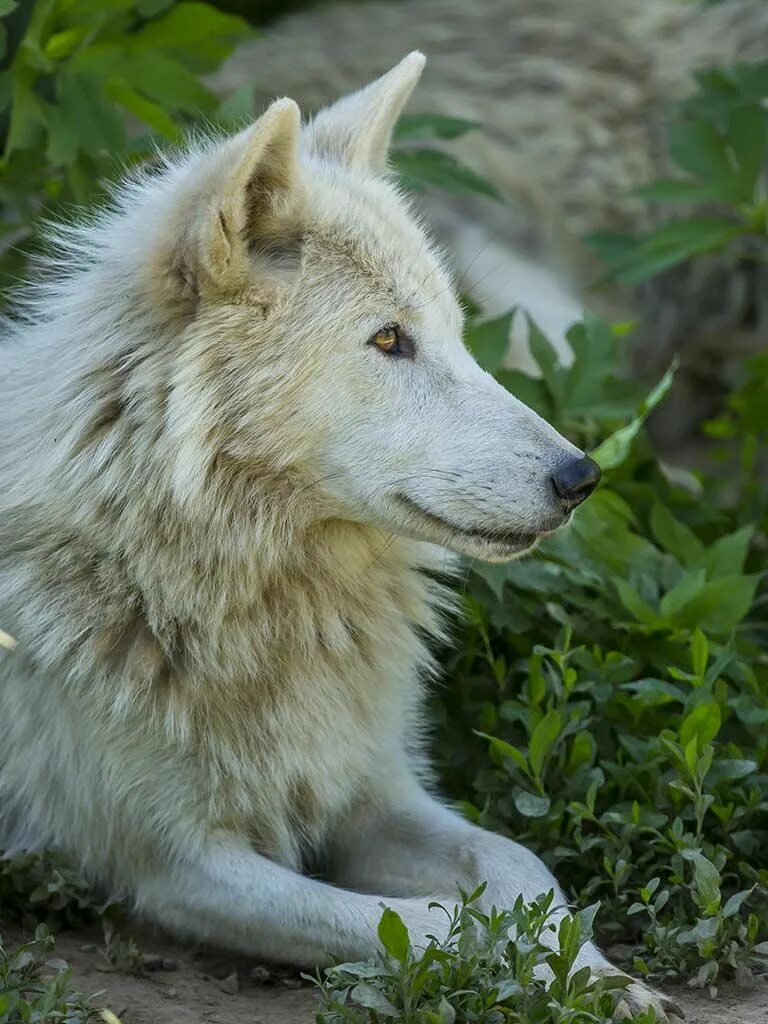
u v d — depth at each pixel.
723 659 8.82
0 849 8.56
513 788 8.55
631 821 7.99
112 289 8.04
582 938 6.71
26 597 8.05
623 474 11.00
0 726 8.40
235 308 7.67
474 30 19.16
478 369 8.10
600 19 19.08
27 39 9.87
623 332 11.50
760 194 16.14
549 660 9.35
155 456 7.76
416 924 7.19
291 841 8.28
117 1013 6.95
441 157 11.44
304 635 8.14
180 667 7.92
